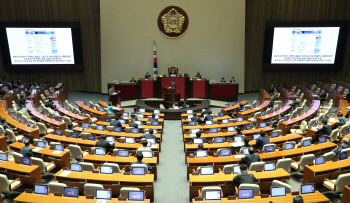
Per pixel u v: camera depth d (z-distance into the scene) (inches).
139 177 293.9
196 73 908.0
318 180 312.7
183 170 396.5
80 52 905.5
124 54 894.4
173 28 873.5
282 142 418.0
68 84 954.1
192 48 890.7
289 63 901.8
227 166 303.9
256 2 877.8
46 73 938.7
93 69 928.9
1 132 455.2
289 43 883.4
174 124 633.6
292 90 863.7
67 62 906.7
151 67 903.1
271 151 359.6
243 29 880.3
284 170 303.0
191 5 863.7
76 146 370.9
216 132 456.8
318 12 880.9
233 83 814.5
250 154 319.6
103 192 253.6
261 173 296.2
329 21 854.5
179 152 465.1
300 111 585.3
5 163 324.8
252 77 940.0
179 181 363.9
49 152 363.3
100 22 871.7
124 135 446.3
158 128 498.6
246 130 472.7
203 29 878.4
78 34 888.3
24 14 876.0
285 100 804.0
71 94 930.1
